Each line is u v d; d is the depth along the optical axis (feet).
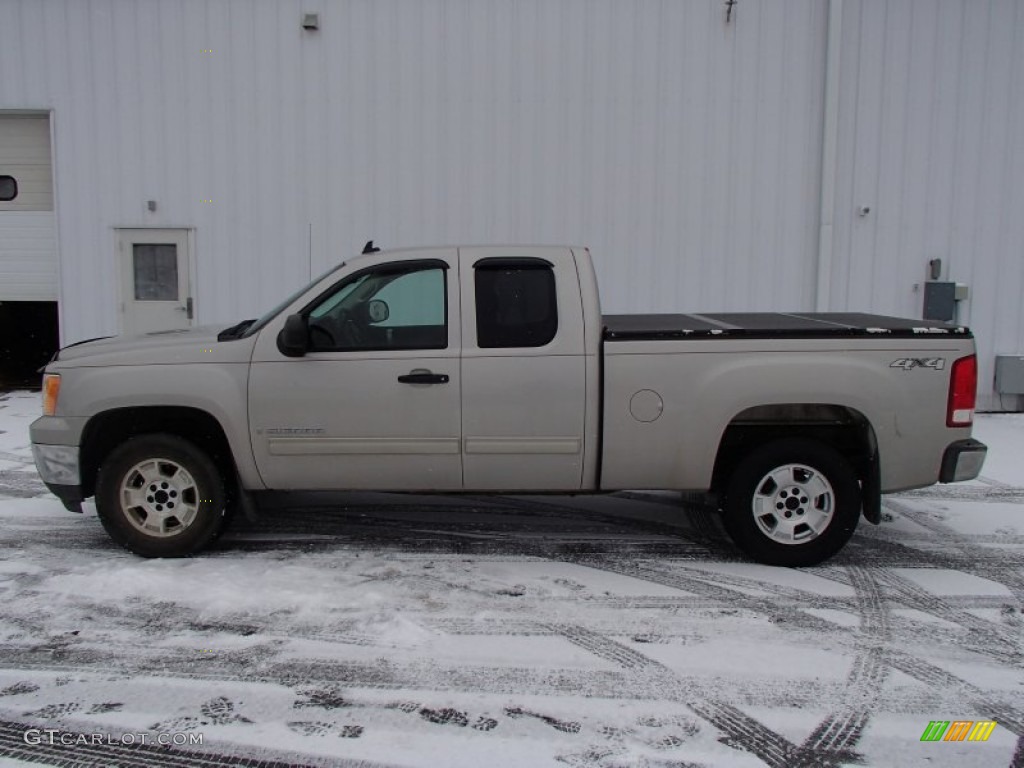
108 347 16.90
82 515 19.74
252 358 16.07
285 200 34.12
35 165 35.35
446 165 33.86
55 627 13.51
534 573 16.05
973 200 33.50
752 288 34.14
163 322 34.83
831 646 13.01
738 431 16.55
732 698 11.41
